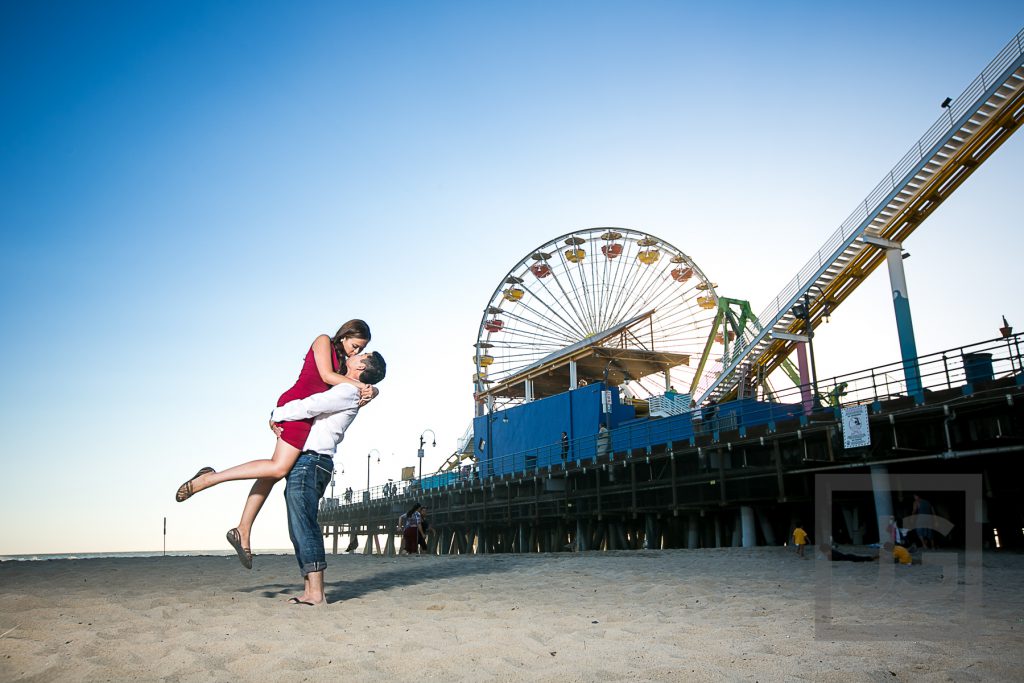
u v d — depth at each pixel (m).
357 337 7.82
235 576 11.41
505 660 4.38
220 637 5.16
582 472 34.34
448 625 5.79
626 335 47.69
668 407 36.31
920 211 30.39
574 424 42.94
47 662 4.27
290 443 7.27
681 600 7.80
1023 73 25.83
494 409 57.47
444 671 4.07
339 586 9.53
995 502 20.80
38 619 6.01
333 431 7.48
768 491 25.33
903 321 29.69
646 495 30.64
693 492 28.08
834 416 22.31
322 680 3.87
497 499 41.44
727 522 29.00
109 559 18.84
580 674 3.94
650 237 51.38
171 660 4.34
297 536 7.33
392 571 12.88
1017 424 18.36
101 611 6.58
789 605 7.13
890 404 20.62
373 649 4.73
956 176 28.91
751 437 25.05
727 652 4.59
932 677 3.83
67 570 13.12
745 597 7.98
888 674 3.91
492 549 44.28
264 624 5.84
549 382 53.59
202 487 7.11
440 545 47.34
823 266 32.66
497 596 8.25
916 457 20.53
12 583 9.98
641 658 4.41
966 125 27.50
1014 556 16.36
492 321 56.94
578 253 53.81
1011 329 22.94
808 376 35.44
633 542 34.12
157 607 6.91
